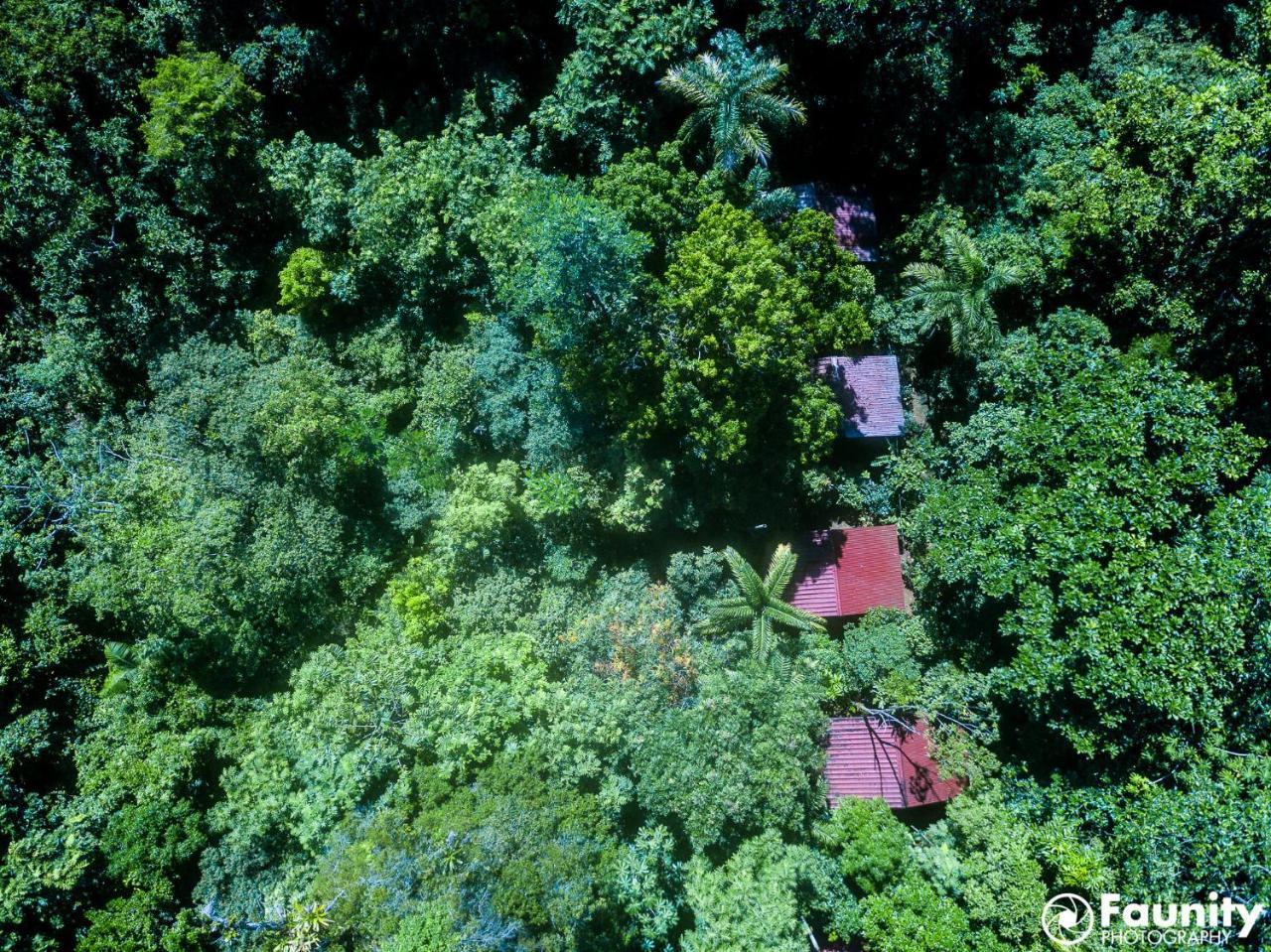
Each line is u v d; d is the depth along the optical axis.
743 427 22.06
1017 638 22.39
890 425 25.98
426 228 25.08
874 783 23.20
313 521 24.62
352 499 25.92
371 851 18.98
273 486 24.92
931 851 20.95
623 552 25.84
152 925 20.77
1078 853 19.17
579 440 24.05
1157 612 17.84
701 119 22.98
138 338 26.00
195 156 24.28
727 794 20.09
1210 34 25.78
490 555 24.41
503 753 21.00
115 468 24.34
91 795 22.48
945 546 21.55
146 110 25.75
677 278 21.45
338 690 22.23
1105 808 19.59
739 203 23.39
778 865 20.02
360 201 25.38
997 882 19.72
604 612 22.98
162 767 22.03
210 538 22.73
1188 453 18.89
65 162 23.62
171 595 22.53
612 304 21.34
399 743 21.83
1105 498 18.98
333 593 25.66
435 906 17.44
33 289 26.05
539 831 19.12
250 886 21.25
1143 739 19.45
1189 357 23.03
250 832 21.03
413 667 22.59
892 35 25.28
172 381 25.38
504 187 24.56
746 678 21.45
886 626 24.39
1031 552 20.02
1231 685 17.95
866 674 23.73
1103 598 18.67
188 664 23.66
